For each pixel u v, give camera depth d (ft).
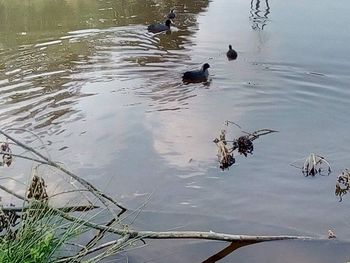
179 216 25.61
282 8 68.23
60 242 18.97
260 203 27.09
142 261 21.88
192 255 22.47
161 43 55.26
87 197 26.73
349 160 31.42
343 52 50.11
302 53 50.26
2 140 33.27
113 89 42.24
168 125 35.83
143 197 27.27
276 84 42.98
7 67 48.24
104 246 20.86
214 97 40.68
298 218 25.84
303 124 36.14
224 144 31.24
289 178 29.53
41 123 35.96
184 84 43.34
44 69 47.39
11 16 69.05
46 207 22.15
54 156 31.45
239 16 65.72
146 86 43.01
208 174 29.71
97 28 61.72
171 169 30.17
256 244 23.18
